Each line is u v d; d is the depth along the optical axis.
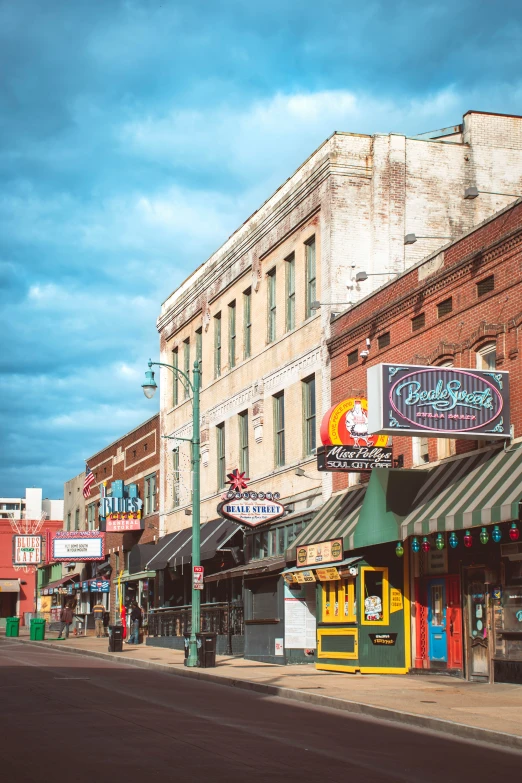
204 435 40.50
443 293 23.91
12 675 24.61
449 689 20.11
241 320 37.34
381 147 31.12
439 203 31.47
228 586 34.81
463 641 22.09
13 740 13.30
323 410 29.89
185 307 44.06
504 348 21.44
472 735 14.52
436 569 23.86
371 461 25.00
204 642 26.86
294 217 32.97
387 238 30.66
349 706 17.84
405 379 20.58
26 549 68.56
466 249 23.19
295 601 28.66
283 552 31.61
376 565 24.73
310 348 31.02
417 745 13.83
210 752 12.53
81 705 17.53
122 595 50.97
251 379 35.91
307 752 12.86
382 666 24.39
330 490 29.33
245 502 30.39
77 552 53.28
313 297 31.77
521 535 20.17
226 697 20.03
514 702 17.72
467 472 21.58
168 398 46.31
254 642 30.44
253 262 36.19
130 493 50.03
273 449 33.69
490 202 32.06
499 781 11.15
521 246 20.98
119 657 32.22
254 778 10.85
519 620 20.25
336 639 25.66
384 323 26.59
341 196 30.55
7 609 81.50
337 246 30.23
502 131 32.66
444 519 20.25
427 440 24.50
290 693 20.09
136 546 44.97
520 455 20.05
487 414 20.91
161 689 21.36
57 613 64.38
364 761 12.31
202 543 36.34
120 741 13.27
